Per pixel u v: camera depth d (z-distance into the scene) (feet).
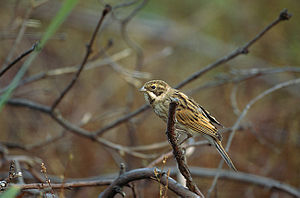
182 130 26.00
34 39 46.52
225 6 53.21
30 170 26.40
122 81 50.39
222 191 37.65
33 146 34.78
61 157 39.52
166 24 57.62
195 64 55.11
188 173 16.53
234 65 52.01
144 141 43.16
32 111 43.80
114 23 52.80
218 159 40.88
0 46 46.24
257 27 53.01
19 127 42.27
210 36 56.70
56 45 52.19
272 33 50.80
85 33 55.06
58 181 32.24
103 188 36.81
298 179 38.91
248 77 36.14
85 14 55.52
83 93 48.44
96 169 39.96
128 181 18.34
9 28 35.04
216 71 52.39
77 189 33.24
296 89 48.47
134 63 52.49
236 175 36.11
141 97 48.16
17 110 43.96
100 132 33.04
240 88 48.44
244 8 53.36
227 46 54.65
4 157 28.37
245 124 36.29
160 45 57.21
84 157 40.14
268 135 43.32
